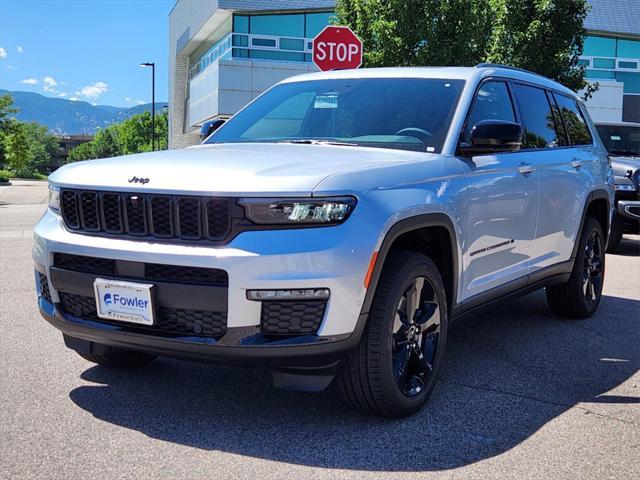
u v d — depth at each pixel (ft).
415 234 12.41
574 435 11.37
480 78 14.96
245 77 90.02
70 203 11.55
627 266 30.07
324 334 10.23
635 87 105.19
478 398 13.04
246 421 11.66
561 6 47.44
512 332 18.15
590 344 17.07
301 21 95.66
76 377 13.75
